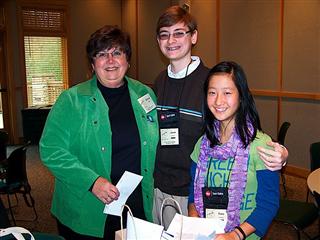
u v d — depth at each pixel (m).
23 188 3.85
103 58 1.74
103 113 1.80
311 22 4.73
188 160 1.88
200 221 1.35
